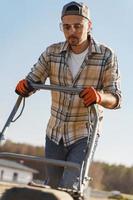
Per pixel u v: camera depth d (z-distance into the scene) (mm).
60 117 5074
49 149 5184
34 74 5164
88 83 4988
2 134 4582
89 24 4875
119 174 66562
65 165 4105
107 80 4895
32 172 61875
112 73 4891
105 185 64188
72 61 5031
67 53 5027
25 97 4754
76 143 4996
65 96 5000
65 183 4504
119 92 4785
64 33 4812
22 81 4730
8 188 3500
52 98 5125
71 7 4703
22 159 4148
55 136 5121
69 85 5055
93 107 4305
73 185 4418
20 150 66938
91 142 4238
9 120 4660
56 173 5094
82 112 4996
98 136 4879
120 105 4746
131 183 68250
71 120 5016
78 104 4973
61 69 5062
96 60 4945
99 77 4961
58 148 5129
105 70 4934
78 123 5020
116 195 30312
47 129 5203
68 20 4715
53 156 5160
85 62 4961
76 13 4688
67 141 5035
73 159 4922
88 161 4145
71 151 5027
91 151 4203
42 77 5211
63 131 5066
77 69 5004
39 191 3469
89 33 4969
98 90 5004
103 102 4453
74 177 4473
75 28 4719
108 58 4926
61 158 5148
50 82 5219
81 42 4809
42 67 5156
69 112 5016
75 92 4477
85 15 4723
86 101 4309
